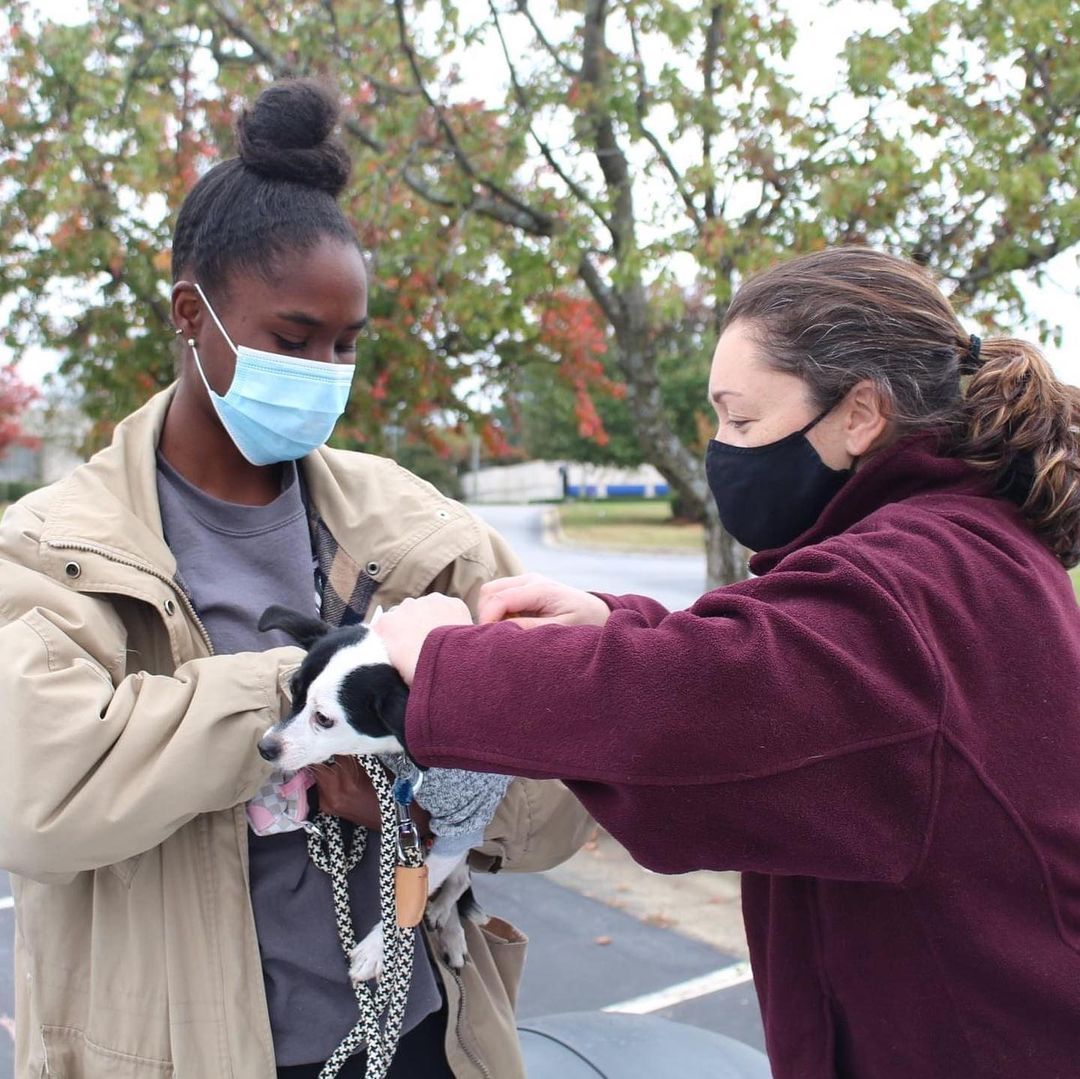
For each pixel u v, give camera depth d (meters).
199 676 1.53
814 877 1.33
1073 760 1.31
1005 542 1.37
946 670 1.23
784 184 5.95
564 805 1.90
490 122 6.29
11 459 37.69
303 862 1.65
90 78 6.70
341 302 1.64
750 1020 3.93
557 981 4.22
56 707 1.42
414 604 1.56
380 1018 1.63
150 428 1.71
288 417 1.67
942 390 1.45
